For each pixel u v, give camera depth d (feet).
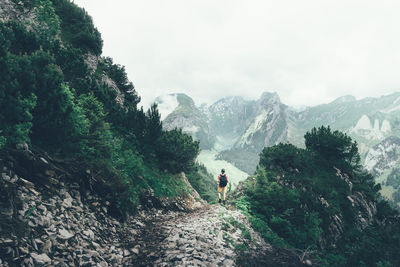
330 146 63.46
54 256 16.43
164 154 52.21
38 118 23.88
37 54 26.30
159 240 25.09
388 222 54.24
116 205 27.45
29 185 19.53
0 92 19.76
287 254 30.40
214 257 22.79
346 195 51.70
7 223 15.34
